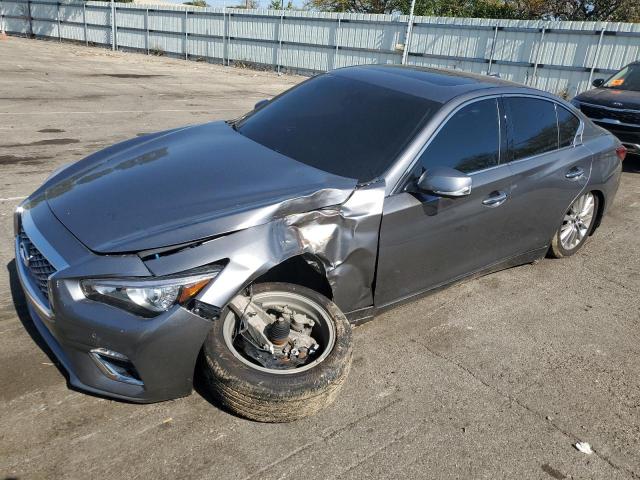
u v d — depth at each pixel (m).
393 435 2.78
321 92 4.04
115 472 2.38
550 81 16.92
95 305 2.40
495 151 3.86
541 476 2.64
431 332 3.77
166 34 26.56
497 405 3.10
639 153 8.31
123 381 2.52
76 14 30.25
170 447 2.54
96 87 13.68
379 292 3.32
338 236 2.94
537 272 4.89
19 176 6.18
